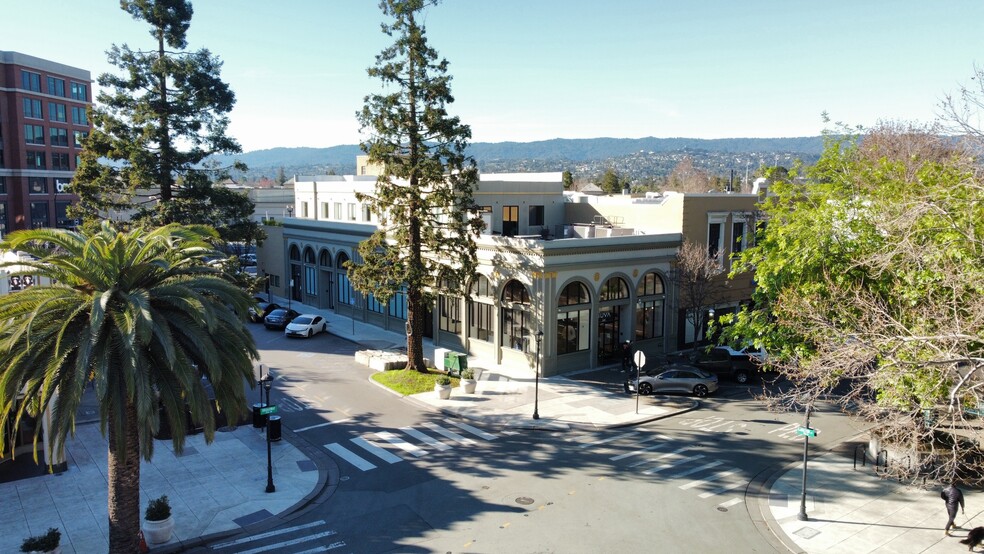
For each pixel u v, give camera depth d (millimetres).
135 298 15242
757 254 26219
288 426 26531
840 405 30094
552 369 34438
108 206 38875
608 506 19391
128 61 37781
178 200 37906
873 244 21641
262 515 18734
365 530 17859
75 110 90562
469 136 32469
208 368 16703
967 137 17000
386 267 33094
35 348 15203
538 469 22250
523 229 46031
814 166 29156
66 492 20109
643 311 38250
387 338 43344
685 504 19578
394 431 26078
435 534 17609
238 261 39781
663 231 40188
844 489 20703
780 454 23844
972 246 17062
